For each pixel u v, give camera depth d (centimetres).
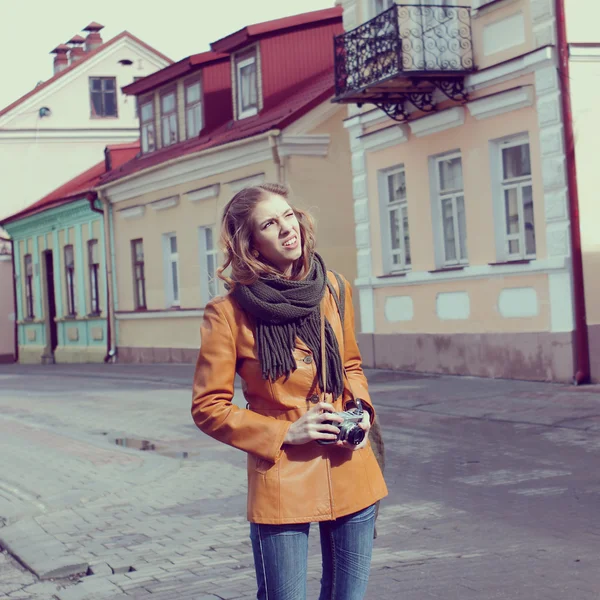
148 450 1150
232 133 2481
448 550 622
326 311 340
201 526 737
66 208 3338
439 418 1246
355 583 336
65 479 960
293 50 2495
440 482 852
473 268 1647
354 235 2284
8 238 4072
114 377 2388
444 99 1716
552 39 1477
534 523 682
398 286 1867
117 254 3073
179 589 573
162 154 2892
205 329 335
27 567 654
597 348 1459
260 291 328
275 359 329
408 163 1812
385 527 699
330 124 2259
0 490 919
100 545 693
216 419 329
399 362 1866
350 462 335
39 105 4194
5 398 1967
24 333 3941
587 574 548
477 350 1650
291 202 341
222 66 2717
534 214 1523
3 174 4162
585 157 1478
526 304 1547
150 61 4331
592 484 802
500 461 933
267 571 331
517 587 529
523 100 1517
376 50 1697
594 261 1471
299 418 328
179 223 2695
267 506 327
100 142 4278
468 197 1662
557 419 1145
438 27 1678
